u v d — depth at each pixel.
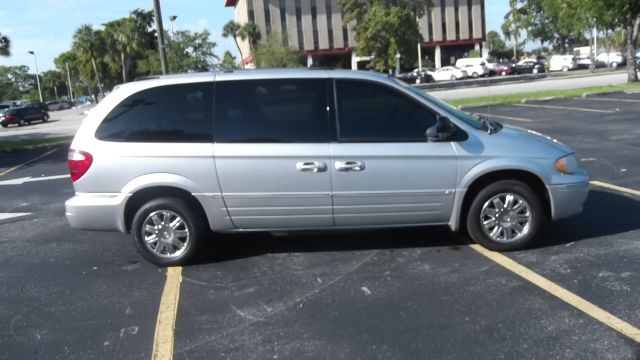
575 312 4.27
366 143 5.37
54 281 5.54
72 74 124.62
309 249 6.00
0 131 37.50
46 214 8.48
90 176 5.46
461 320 4.25
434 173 5.39
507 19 63.22
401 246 5.92
